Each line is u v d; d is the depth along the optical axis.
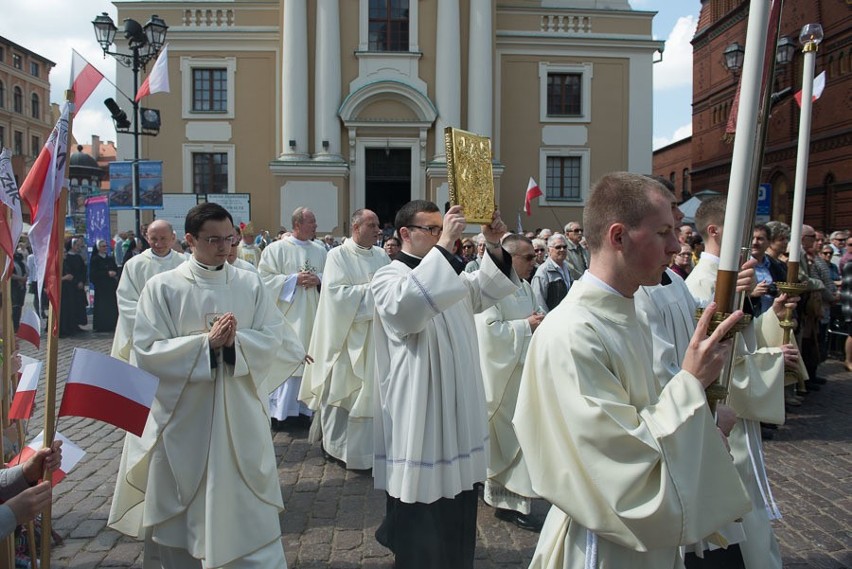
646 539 1.89
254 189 24.41
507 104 24.91
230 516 3.48
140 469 3.66
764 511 3.31
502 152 24.97
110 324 15.16
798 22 24.17
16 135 42.88
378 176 23.38
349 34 23.06
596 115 25.09
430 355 3.61
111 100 13.34
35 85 44.69
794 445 6.58
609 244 2.15
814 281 8.59
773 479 5.64
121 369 3.03
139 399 3.04
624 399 2.05
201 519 3.49
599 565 2.11
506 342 4.80
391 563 4.20
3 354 3.29
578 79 25.25
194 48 24.14
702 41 33.69
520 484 4.64
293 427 7.38
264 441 3.67
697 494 1.90
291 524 4.78
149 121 13.96
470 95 22.77
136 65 13.84
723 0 31.28
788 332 3.62
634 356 2.15
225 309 3.80
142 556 4.30
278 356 3.95
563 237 7.56
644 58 25.09
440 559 3.62
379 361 3.79
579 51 24.92
